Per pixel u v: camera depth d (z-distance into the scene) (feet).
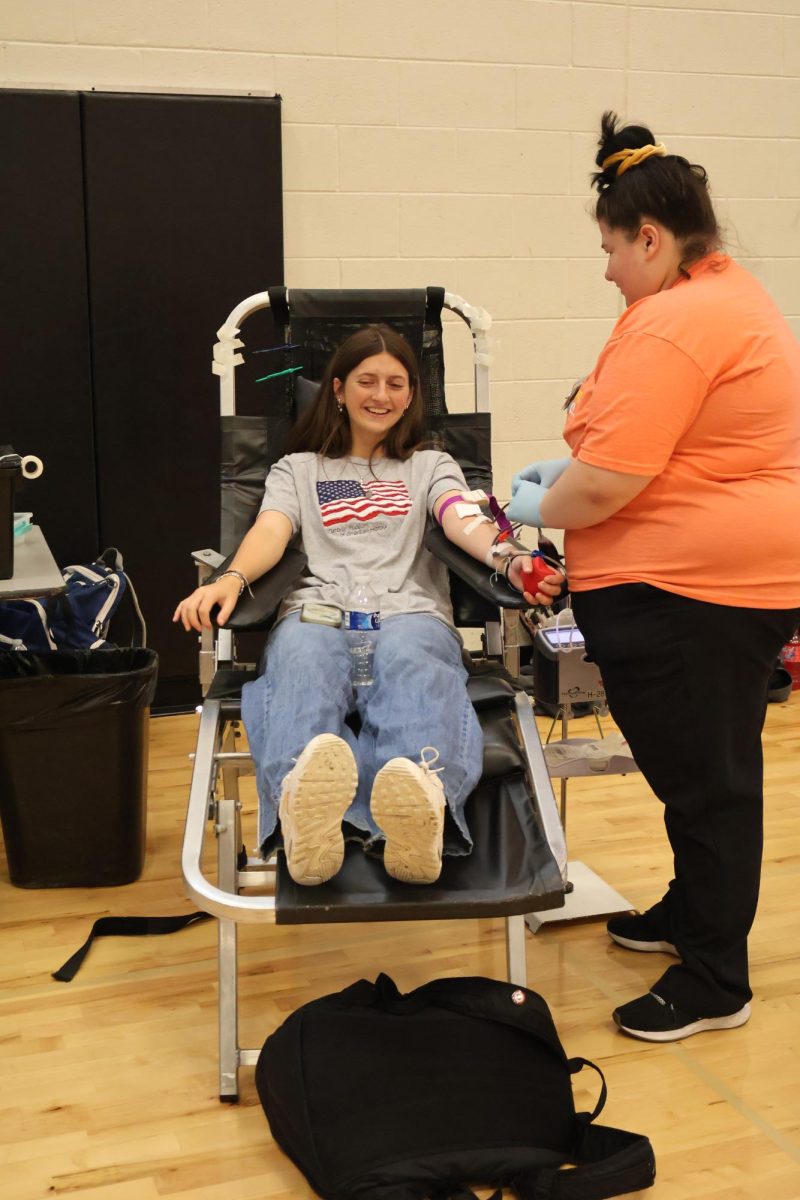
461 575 7.62
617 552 6.82
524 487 7.30
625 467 6.38
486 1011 6.34
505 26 13.85
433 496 8.32
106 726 9.06
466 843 6.36
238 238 12.71
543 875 6.17
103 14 12.57
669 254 6.61
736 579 6.61
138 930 8.59
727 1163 6.08
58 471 12.63
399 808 5.75
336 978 8.00
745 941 7.24
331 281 13.89
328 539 8.18
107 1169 6.08
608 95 14.37
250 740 6.73
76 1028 7.38
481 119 13.99
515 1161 5.77
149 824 10.52
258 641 13.70
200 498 13.10
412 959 8.24
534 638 8.76
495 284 14.46
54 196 12.12
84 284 12.37
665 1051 7.09
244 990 7.84
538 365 14.84
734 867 7.02
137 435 12.80
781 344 6.55
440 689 6.80
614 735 8.79
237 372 12.99
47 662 9.61
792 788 11.23
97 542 12.91
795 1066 6.93
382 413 8.34
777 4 14.75
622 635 6.84
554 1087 6.14
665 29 14.40
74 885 9.39
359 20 13.37
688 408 6.36
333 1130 5.85
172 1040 7.26
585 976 7.97
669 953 8.25
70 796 9.19
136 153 12.26
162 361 12.73
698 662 6.72
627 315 6.56
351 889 6.08
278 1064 6.24
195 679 13.50
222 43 12.99
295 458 8.54
